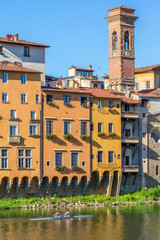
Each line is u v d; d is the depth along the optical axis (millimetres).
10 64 146250
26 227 111938
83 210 130375
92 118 141000
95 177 142375
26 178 131875
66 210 127312
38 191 133875
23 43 151875
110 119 143750
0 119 128250
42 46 155250
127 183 149000
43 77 155625
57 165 134750
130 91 155375
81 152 138125
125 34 168375
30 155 131125
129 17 167875
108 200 140500
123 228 112938
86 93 139375
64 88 140000
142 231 110875
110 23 169125
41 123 132875
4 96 129125
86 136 138500
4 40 149375
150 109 154125
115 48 169125
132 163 149625
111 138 143625
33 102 132000
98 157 141500
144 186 151750
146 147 152750
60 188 137250
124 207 136250
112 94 147500
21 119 130375
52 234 107312
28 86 131625
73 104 137750
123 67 166625
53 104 134750
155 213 127938
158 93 159625
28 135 131000
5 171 128000
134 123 150500
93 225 115000
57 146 134875
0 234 106438
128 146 148875
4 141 128250
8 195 130375
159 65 181375
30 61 153750
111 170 143000
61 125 135750
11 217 119562
